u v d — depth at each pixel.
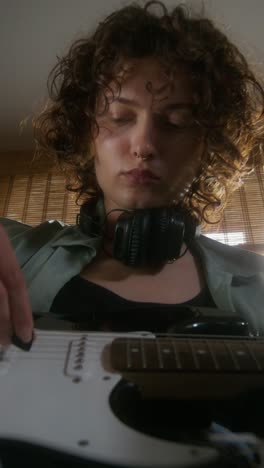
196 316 0.57
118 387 0.39
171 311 0.59
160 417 0.40
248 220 1.50
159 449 0.31
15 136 1.77
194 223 0.83
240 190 1.57
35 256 0.78
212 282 0.74
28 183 1.70
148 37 0.79
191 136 0.78
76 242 0.77
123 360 0.44
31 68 1.47
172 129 0.76
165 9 0.94
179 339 0.50
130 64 0.76
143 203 0.72
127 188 0.72
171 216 0.71
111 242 0.81
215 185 0.96
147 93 0.74
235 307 0.73
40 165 1.74
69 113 0.93
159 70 0.76
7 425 0.33
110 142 0.75
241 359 0.45
